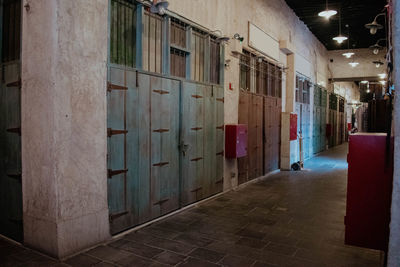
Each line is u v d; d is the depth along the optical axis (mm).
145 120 4414
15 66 3684
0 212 4023
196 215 5059
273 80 9477
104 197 3811
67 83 3342
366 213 2926
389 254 2250
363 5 10234
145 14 4465
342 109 22609
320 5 10305
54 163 3275
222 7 6332
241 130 6617
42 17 3318
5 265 3201
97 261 3330
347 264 3424
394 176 2217
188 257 3506
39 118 3396
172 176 5016
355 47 16438
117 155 3982
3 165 3918
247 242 3996
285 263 3424
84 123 3541
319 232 4406
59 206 3316
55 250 3342
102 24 3707
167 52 4809
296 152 11289
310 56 13305
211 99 6008
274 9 9125
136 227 4309
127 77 4090
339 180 8266
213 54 6180
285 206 5727
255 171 8172
